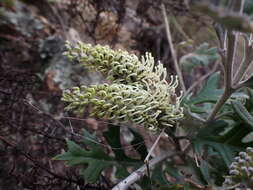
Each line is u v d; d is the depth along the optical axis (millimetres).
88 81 260
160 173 181
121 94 133
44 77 256
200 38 325
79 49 139
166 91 147
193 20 323
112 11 268
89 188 177
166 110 148
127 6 280
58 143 200
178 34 316
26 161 197
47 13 302
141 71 144
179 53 310
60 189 177
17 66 263
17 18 286
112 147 177
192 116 172
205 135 170
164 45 306
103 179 187
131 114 136
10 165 195
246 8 120
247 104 165
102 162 170
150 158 199
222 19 94
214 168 175
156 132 156
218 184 169
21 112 210
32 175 183
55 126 203
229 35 135
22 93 213
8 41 273
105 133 179
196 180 173
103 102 130
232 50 141
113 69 141
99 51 140
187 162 181
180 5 305
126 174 173
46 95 238
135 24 302
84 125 235
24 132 205
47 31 288
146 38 299
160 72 149
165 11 302
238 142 166
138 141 182
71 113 218
